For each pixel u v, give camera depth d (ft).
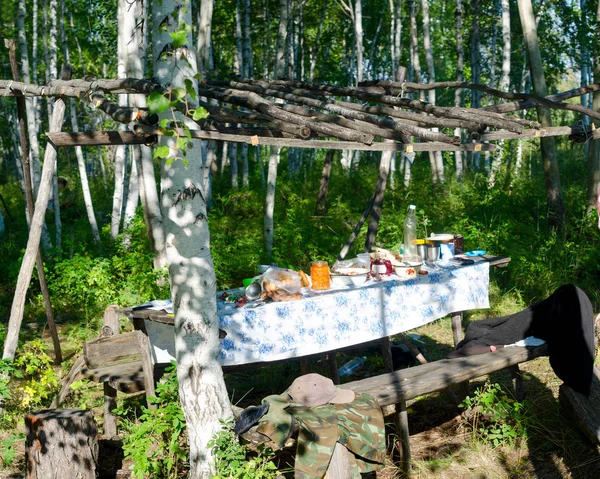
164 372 16.84
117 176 36.86
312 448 13.00
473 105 72.59
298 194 49.90
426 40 55.83
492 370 16.28
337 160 70.18
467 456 15.78
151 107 10.67
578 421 15.80
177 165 13.07
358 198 49.29
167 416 14.52
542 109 34.58
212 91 14.12
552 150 34.58
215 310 13.67
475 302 20.30
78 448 14.02
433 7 87.15
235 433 13.37
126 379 16.35
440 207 42.52
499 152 47.01
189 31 12.92
